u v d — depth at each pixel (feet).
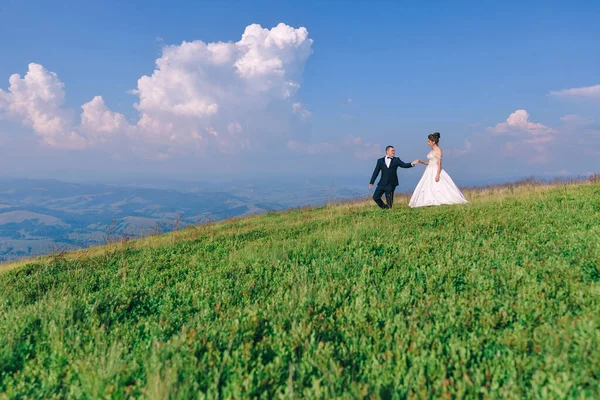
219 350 13.12
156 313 19.19
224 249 36.94
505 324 13.34
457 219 36.40
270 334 14.03
